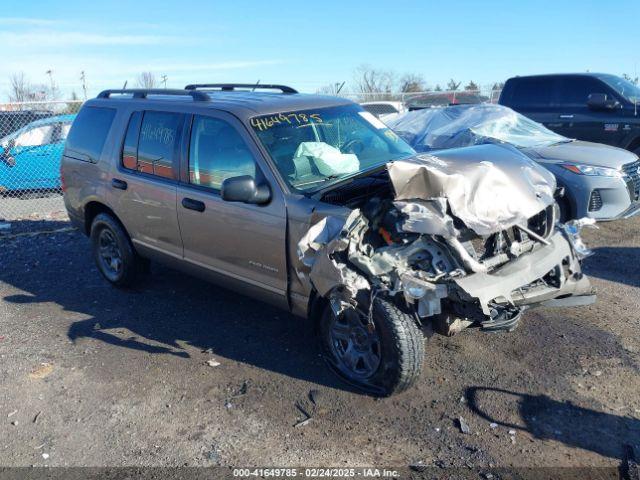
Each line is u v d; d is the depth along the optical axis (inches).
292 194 164.7
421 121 367.2
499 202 149.4
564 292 163.9
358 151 192.4
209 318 211.3
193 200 189.3
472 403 152.5
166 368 176.9
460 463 130.8
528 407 150.3
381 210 156.3
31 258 292.7
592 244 284.4
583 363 170.2
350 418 148.4
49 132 466.9
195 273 202.1
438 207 142.7
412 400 154.6
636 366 167.8
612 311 204.7
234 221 176.9
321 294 150.6
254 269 177.0
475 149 173.5
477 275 142.9
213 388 164.9
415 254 146.1
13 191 458.3
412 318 149.7
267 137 176.9
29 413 156.6
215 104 191.6
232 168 179.3
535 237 157.8
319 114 195.2
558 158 291.3
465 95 794.8
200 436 144.1
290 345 188.2
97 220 237.9
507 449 134.9
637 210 292.7
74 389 167.2
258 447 139.0
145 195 208.5
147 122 212.7
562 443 136.4
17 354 188.5
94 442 143.6
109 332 202.7
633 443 135.7
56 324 210.5
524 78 441.4
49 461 137.3
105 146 228.2
